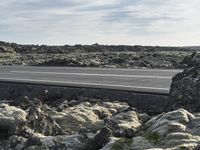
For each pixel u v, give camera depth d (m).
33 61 54.47
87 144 12.24
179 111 12.02
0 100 27.05
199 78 17.05
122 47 87.06
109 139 11.72
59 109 19.47
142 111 19.14
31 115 14.91
